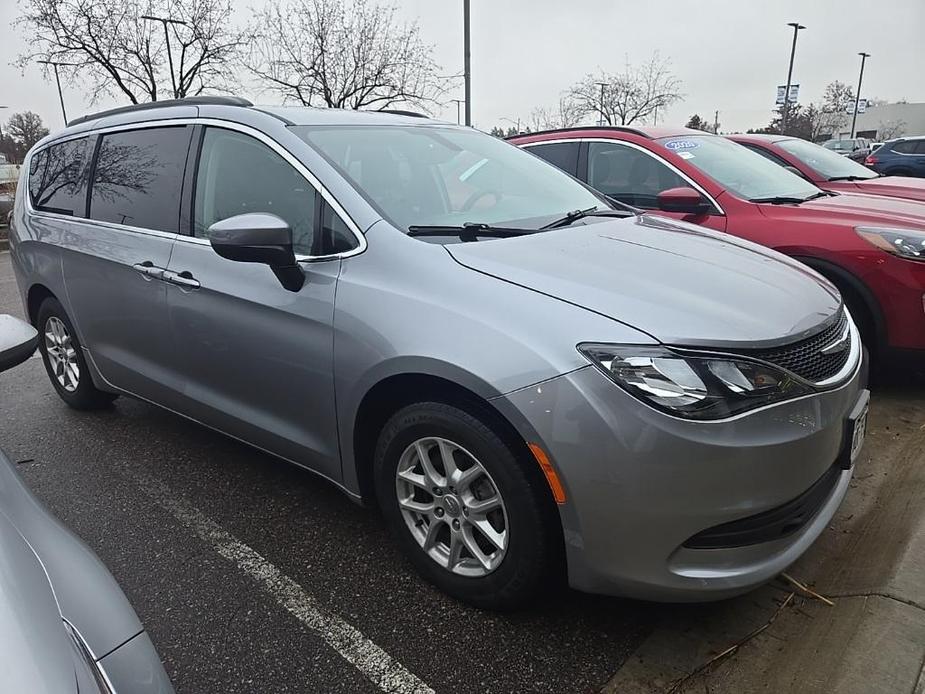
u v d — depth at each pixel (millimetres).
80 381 4184
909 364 3908
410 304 2299
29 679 1027
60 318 4113
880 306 3889
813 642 2191
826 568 2551
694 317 2047
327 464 2711
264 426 2912
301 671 2184
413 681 2129
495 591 2312
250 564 2742
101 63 19859
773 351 2033
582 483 1975
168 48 19906
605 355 1958
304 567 2717
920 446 3480
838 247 3994
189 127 3268
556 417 1975
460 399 2227
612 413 1925
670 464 1904
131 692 1298
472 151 3387
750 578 2025
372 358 2346
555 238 2676
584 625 2334
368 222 2547
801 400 2035
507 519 2193
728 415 1920
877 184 6680
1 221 16469
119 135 3697
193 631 2373
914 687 1989
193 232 3135
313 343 2557
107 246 3533
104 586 1489
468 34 15328
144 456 3740
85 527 3043
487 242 2533
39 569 1333
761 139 7582
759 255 2830
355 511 3131
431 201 2816
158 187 3340
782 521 2061
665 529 1956
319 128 2977
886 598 2359
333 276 2531
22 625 1118
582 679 2109
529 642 2268
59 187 4082
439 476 2406
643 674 2115
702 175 4812
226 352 2936
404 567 2701
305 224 2693
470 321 2154
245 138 2996
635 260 2492
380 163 2904
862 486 3119
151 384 3482
